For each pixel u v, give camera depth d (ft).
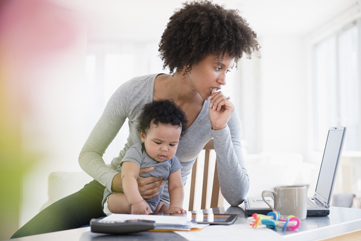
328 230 2.66
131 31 20.21
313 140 19.63
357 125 15.16
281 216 2.85
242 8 16.38
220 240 2.22
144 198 4.18
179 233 2.40
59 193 6.88
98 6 16.25
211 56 3.92
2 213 0.43
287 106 20.34
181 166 4.62
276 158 14.12
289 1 15.52
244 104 20.54
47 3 0.52
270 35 20.31
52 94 0.52
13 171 0.44
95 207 4.68
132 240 2.25
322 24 18.35
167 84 4.64
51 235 2.36
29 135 0.46
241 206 4.00
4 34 0.47
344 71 16.30
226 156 4.09
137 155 4.22
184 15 4.09
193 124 4.66
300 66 20.45
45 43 0.51
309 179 10.50
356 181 11.76
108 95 21.13
